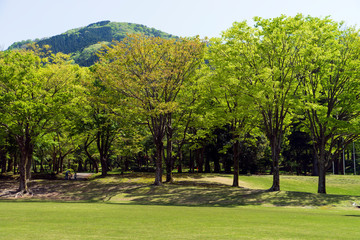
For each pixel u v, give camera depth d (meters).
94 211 16.92
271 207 24.22
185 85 35.53
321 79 28.91
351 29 29.00
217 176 48.12
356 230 10.51
